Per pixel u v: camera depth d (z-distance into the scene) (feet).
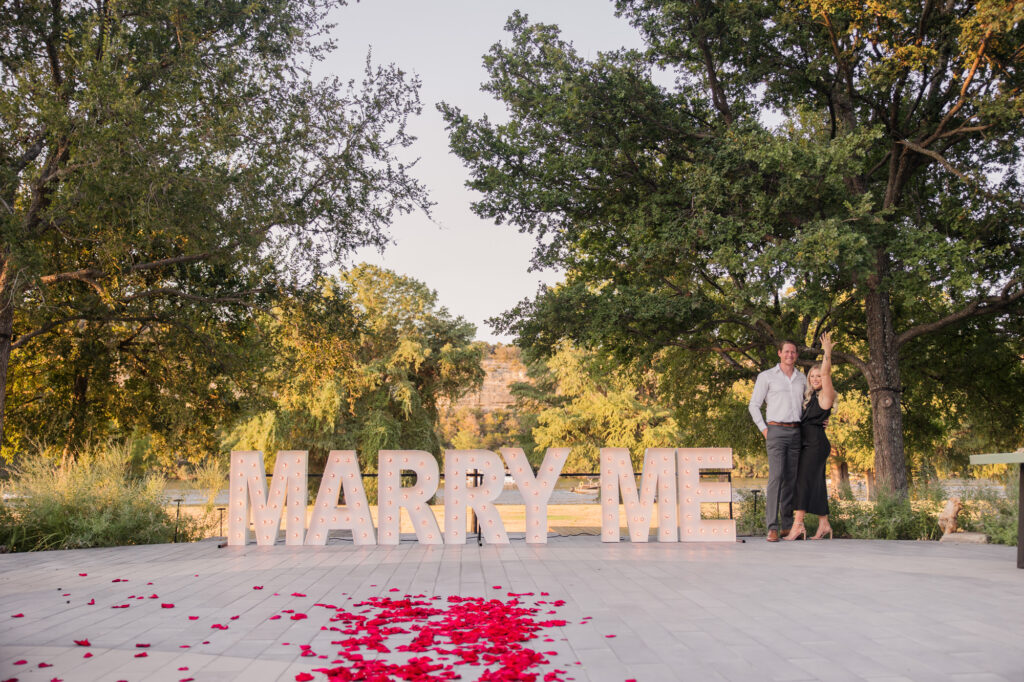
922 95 53.01
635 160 55.93
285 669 12.32
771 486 31.86
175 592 20.15
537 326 57.52
